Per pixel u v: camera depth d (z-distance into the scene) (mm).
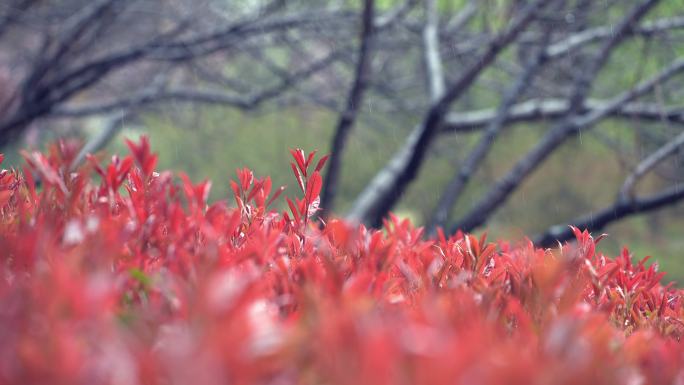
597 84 12188
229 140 20203
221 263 1569
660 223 20297
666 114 9805
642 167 8070
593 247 2275
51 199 1965
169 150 21016
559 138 9359
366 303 1156
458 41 11641
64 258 1406
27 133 13398
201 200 2102
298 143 21281
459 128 10859
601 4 9625
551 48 10086
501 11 9961
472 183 18438
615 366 1178
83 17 10828
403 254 2219
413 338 914
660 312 2264
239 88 13516
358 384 802
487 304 1593
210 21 13156
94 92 16609
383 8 11867
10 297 1140
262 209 2355
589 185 21094
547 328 1329
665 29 9797
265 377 968
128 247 1770
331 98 12523
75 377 851
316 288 1395
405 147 10242
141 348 975
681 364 1345
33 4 11766
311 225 2213
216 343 867
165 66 14172
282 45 12414
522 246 2426
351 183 21203
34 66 10922
